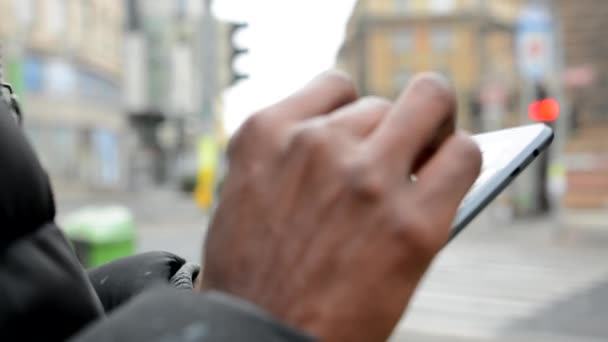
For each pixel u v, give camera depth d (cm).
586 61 1641
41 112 2831
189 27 4603
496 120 2314
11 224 53
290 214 55
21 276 52
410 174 56
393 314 53
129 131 4247
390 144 54
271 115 60
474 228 1805
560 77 1586
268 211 56
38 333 52
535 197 2191
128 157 3928
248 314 48
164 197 3334
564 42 1653
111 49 3641
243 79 1208
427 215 54
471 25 5500
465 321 714
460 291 892
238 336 46
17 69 1175
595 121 1638
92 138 3341
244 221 57
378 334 53
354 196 53
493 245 1429
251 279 55
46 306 53
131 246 554
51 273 54
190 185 3628
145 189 4444
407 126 55
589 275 1022
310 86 62
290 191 55
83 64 3234
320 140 55
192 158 4759
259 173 57
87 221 543
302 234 54
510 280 980
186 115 4634
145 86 4609
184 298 49
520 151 70
